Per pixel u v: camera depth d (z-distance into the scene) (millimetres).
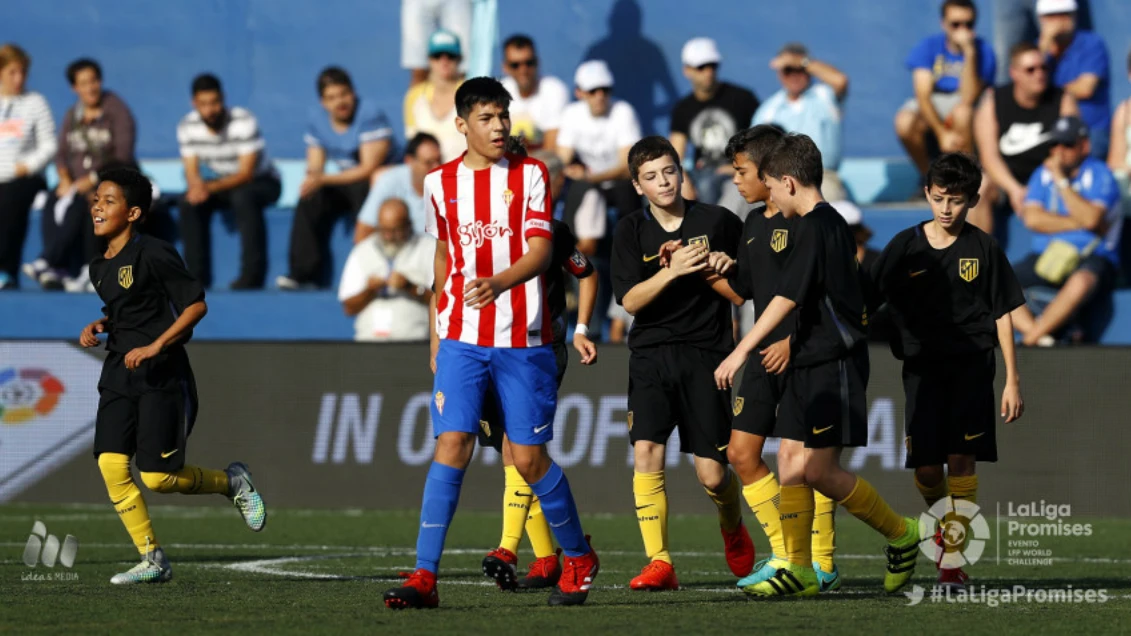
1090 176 41781
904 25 50969
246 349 39094
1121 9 47688
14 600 20516
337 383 38594
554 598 19844
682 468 36688
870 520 20672
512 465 22797
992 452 22406
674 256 21281
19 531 32781
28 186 50312
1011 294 22078
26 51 57250
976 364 22281
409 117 49844
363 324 43812
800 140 20375
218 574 24500
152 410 22781
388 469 38125
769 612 19031
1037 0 47438
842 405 19859
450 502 19156
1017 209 42844
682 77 52062
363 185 47656
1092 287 41125
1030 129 43000
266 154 50562
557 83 47281
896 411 35625
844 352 19859
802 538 20469
